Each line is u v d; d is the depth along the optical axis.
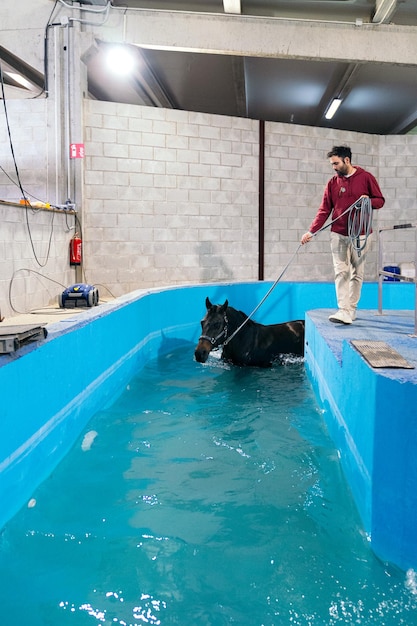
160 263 9.31
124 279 9.05
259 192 10.09
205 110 13.62
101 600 2.05
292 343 6.11
